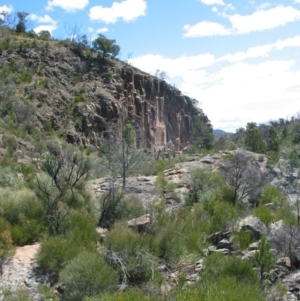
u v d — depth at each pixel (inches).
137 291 304.5
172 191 751.1
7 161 892.0
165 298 298.5
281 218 526.3
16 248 400.8
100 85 2728.8
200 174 784.9
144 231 454.3
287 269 391.9
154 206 559.2
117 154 883.4
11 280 343.9
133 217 527.2
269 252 373.7
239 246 432.5
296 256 403.9
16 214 453.7
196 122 3452.3
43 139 1560.0
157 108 3248.0
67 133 2100.1
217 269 354.6
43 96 2239.2
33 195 476.7
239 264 353.7
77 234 424.5
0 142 1109.1
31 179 671.1
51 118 2122.3
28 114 1843.0
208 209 590.6
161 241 418.3
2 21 3053.6
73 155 676.7
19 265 367.9
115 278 339.0
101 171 927.0
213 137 3137.3
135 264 362.0
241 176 768.9
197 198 721.0
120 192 599.8
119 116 2544.3
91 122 2324.1
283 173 1005.2
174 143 3472.0
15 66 2417.6
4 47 2578.7
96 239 432.5
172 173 918.4
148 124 3036.4
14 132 1328.7
